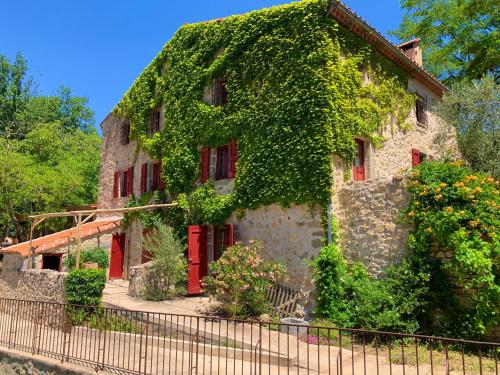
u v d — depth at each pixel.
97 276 10.19
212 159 13.16
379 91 11.99
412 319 8.18
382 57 12.38
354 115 10.90
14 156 20.28
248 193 11.52
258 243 10.64
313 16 10.79
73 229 15.98
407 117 13.50
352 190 9.98
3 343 8.55
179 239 13.38
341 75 10.62
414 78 14.10
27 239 23.08
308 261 9.92
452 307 7.85
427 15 22.53
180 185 14.13
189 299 11.45
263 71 11.77
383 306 8.42
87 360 6.91
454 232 7.76
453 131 13.97
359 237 9.68
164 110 15.72
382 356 7.12
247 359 7.03
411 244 8.53
